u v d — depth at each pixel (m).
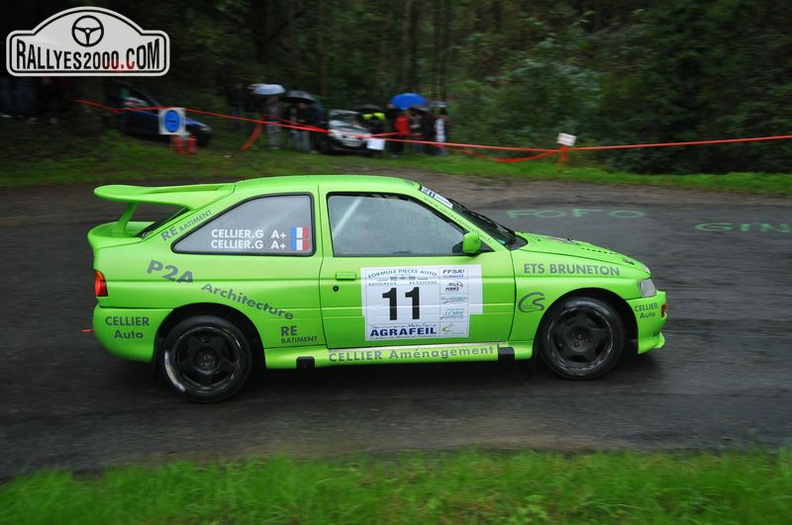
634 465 3.93
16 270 8.74
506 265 5.31
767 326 6.75
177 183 14.30
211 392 5.20
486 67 28.12
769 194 13.41
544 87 22.70
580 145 21.19
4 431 4.82
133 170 15.36
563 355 5.47
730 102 19.47
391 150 20.06
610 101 22.16
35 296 7.82
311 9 28.81
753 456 4.09
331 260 5.19
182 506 3.54
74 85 17.62
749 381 5.48
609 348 5.43
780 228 10.70
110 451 4.54
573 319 5.44
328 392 5.41
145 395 5.41
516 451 4.44
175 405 5.23
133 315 5.08
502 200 13.16
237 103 22.50
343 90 28.75
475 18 29.83
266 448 4.54
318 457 4.40
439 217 5.34
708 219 11.35
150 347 5.14
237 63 25.31
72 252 9.51
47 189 13.56
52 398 5.36
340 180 5.46
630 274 5.49
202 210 5.22
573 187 14.48
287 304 5.14
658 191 13.91
